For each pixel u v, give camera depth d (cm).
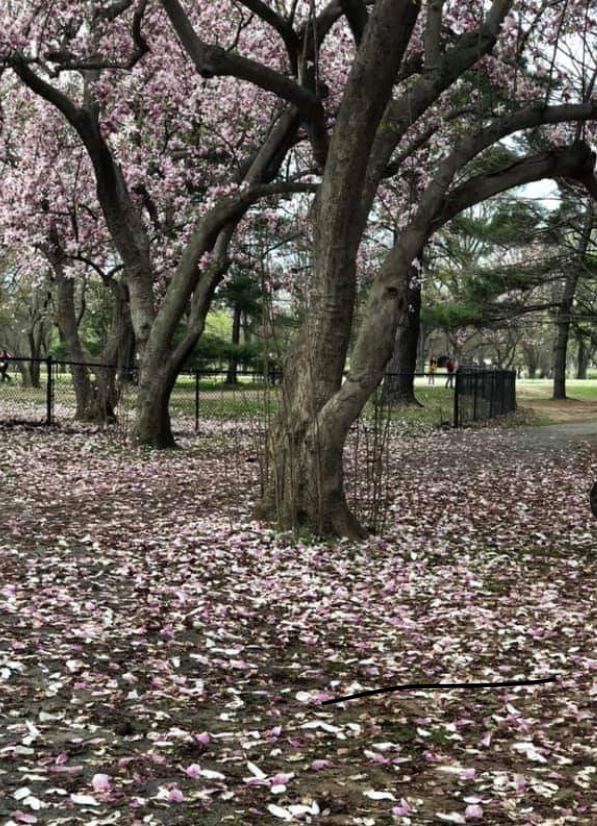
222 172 2177
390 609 751
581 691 563
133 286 1891
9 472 1455
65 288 2388
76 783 401
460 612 739
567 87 1184
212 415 2780
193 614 705
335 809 391
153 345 1856
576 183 2288
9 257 3381
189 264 1816
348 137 955
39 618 659
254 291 3731
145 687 538
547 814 396
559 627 702
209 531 1006
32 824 359
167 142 2197
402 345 3306
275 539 975
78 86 2178
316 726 491
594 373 12350
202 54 943
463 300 3145
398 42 921
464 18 1472
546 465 1762
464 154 1042
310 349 1011
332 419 991
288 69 1866
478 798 406
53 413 2727
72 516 1110
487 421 2817
